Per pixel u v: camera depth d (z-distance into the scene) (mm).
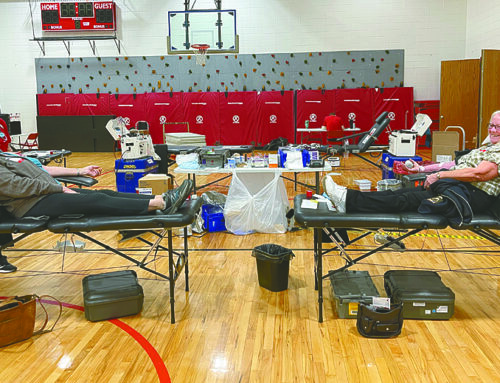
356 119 13023
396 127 12984
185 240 3771
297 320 3246
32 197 3209
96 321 3266
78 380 2559
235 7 13328
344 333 3053
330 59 13328
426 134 12969
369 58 13234
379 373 2584
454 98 11656
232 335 3049
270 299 3600
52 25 13070
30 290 3850
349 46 13266
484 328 3080
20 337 2984
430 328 3094
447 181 3203
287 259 3699
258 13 13305
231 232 5480
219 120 13406
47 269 4344
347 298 3252
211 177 9539
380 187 5242
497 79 10016
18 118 13266
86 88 13898
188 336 3043
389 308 3000
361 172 9836
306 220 3113
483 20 11766
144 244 5121
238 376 2582
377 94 12922
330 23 13227
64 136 13438
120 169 5703
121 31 13523
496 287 3754
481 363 2668
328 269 4191
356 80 13344
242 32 13406
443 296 3172
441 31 13023
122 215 3236
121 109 13586
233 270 4246
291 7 13242
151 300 3619
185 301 3590
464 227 3109
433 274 3494
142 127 10609
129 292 3324
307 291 3746
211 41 11906
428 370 2607
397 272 3527
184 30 11898
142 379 2566
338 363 2693
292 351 2836
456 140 7145
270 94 13203
